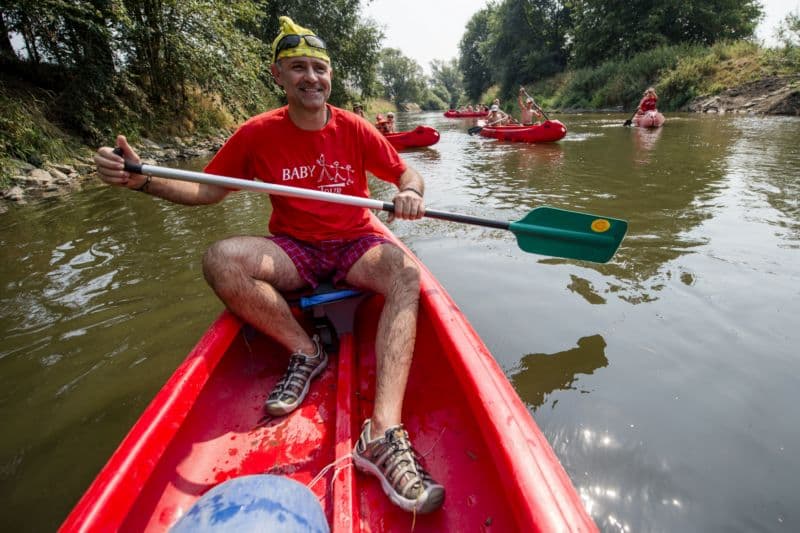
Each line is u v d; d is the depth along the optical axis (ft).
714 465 4.90
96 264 11.16
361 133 6.07
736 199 13.48
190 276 10.14
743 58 50.85
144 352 7.47
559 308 8.04
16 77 25.89
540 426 5.47
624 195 14.74
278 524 2.93
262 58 41.32
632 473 4.85
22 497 4.98
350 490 3.79
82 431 5.90
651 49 68.59
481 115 85.51
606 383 6.16
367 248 5.59
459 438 4.45
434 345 5.42
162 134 32.32
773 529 4.24
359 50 66.59
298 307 6.31
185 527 2.93
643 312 7.77
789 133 26.73
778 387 5.94
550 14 100.27
